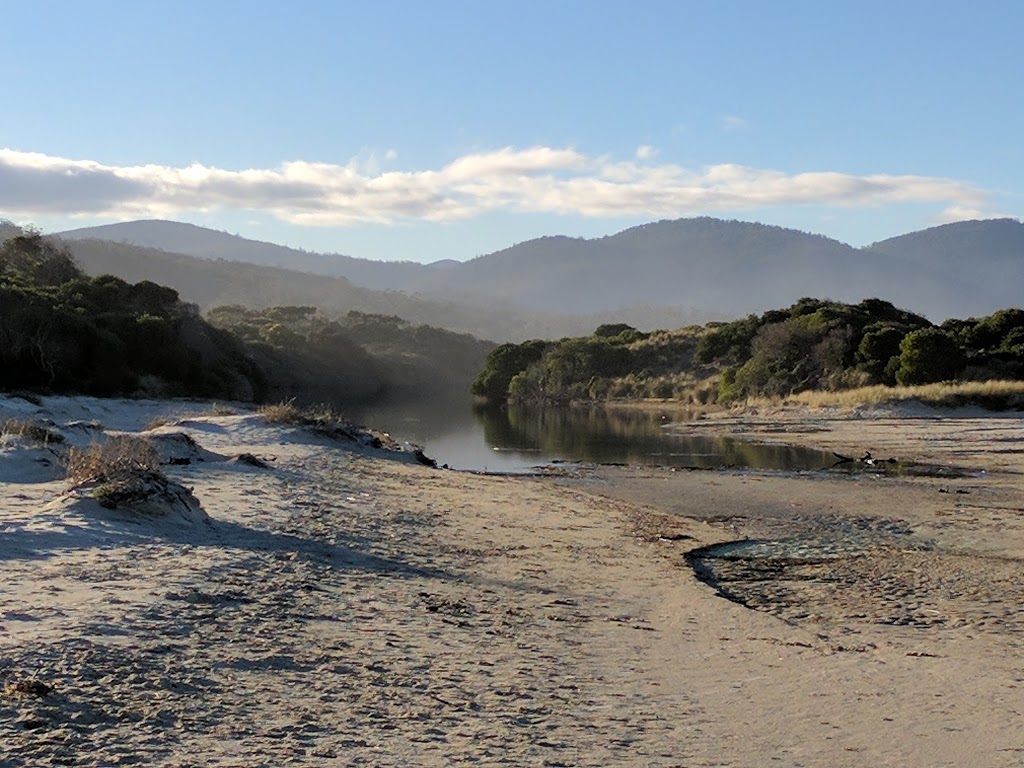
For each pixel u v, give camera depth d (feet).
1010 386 176.76
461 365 613.52
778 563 53.52
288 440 100.27
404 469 90.02
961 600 43.91
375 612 32.63
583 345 331.98
